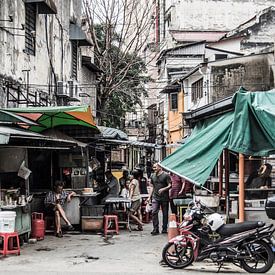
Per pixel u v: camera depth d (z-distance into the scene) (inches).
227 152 478.3
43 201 576.1
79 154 628.1
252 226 365.4
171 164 431.2
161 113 1631.4
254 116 377.4
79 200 579.2
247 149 376.5
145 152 1838.1
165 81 1405.0
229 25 1526.8
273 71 1071.6
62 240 516.4
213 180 591.2
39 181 624.1
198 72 1147.9
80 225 576.7
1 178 505.0
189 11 1526.8
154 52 1675.7
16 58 620.4
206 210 438.6
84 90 1032.8
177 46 1423.5
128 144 844.6
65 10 861.8
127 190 649.6
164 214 565.3
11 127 470.9
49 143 564.1
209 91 1088.8
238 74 1080.2
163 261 389.7
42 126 538.0
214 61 1089.4
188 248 380.2
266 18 1312.7
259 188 471.8
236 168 648.4
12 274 352.8
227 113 442.0
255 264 366.9
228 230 368.2
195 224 376.2
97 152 916.6
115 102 1363.2
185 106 1289.4
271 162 622.8
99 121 1152.2
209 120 498.0
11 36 604.7
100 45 1225.4
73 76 927.7
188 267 381.1
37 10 697.0
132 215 595.8
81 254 437.7
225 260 363.9
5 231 427.8
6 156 497.7
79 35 899.4
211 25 1525.6
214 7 1525.6
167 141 1514.5
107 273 357.4
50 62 763.4
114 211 613.0
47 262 401.7
